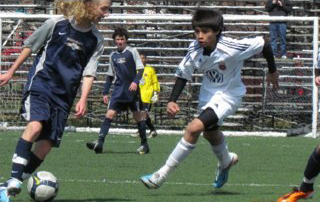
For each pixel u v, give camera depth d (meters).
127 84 38.16
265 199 22.58
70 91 20.80
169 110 23.09
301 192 20.41
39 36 20.70
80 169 30.72
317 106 51.56
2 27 57.59
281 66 53.19
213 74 22.94
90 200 22.11
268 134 51.66
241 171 30.70
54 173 29.17
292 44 58.53
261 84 53.56
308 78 52.50
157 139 47.28
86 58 21.05
